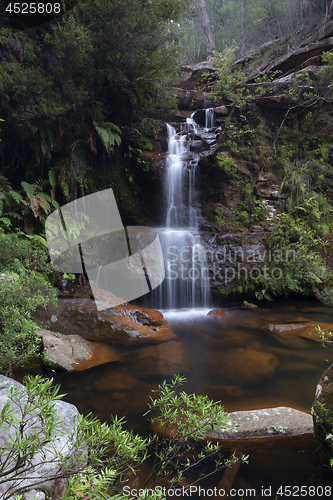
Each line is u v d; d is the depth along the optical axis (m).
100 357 4.06
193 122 9.92
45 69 6.42
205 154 8.41
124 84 7.67
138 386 3.28
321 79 8.85
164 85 9.29
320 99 8.90
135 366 3.82
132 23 6.52
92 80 6.93
